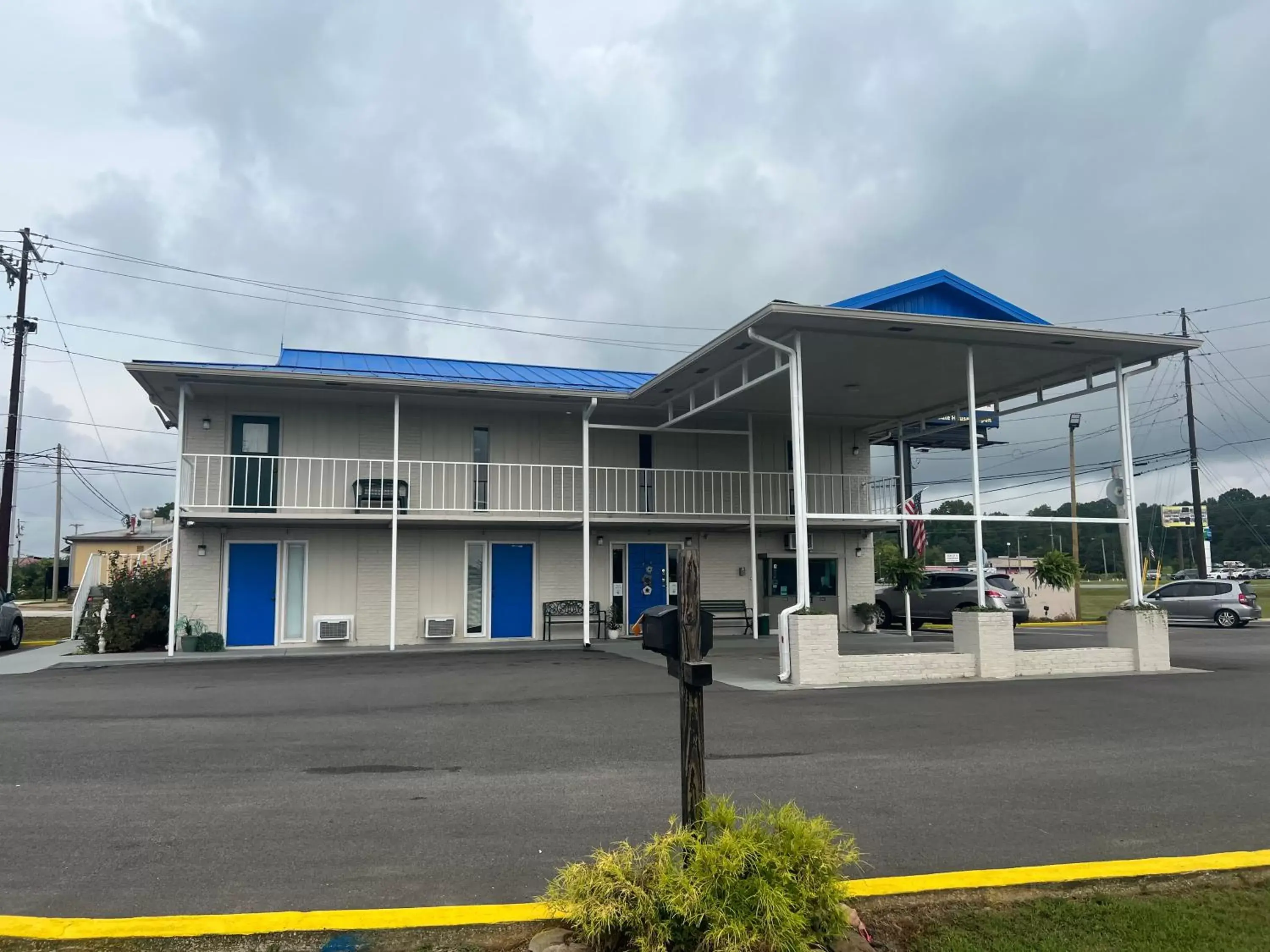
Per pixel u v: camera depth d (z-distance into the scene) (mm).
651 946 3477
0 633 17734
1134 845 5230
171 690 11523
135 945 3811
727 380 16234
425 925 4004
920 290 14305
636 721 9195
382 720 9227
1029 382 16172
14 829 5477
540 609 19188
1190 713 9867
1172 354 14078
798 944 3436
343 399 17891
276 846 5168
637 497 20156
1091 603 39156
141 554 19000
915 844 5219
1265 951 3768
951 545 65125
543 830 5457
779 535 21203
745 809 5859
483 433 19219
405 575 18359
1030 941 3859
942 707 10242
